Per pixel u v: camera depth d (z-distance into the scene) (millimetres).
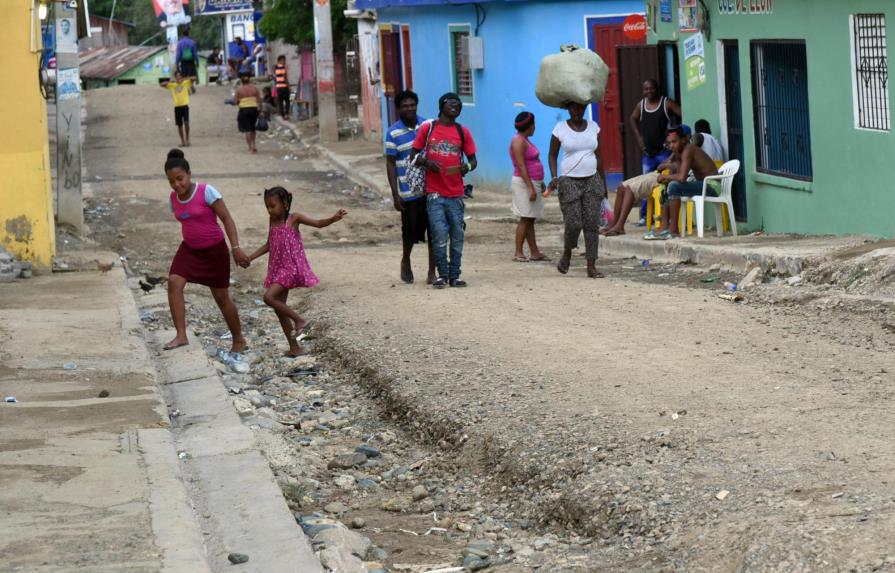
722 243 15258
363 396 10125
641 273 15031
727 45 17312
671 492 6535
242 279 17078
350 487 7926
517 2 24766
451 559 6473
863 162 13898
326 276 16234
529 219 16812
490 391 9078
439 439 8555
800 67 15508
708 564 5664
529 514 7012
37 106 15266
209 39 90875
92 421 8445
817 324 10641
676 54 19344
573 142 14289
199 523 6723
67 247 17656
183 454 8117
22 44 15078
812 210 15258
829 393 8141
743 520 5945
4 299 13562
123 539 6031
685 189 16672
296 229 11609
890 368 8805
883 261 11898
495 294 13352
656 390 8547
